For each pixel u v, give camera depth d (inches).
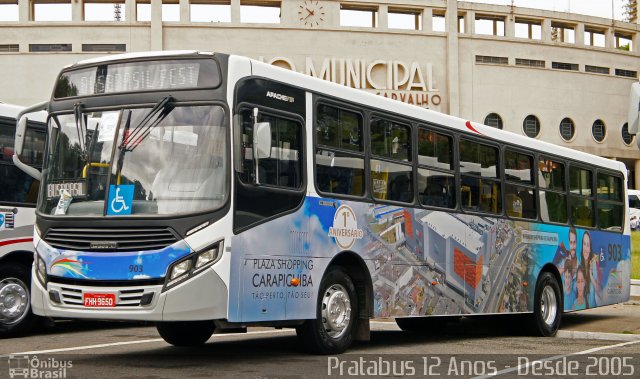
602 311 805.9
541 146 608.1
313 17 2043.6
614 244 700.7
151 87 368.8
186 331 454.6
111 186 358.9
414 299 464.4
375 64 2066.9
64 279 359.3
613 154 2322.8
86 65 386.3
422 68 2102.6
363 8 2108.8
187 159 355.3
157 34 1962.4
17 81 1937.7
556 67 2251.5
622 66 2349.9
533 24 2305.6
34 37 1946.4
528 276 578.2
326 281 408.2
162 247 344.8
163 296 340.8
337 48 2050.9
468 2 2154.3
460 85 2139.5
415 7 2107.5
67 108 383.9
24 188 517.3
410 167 470.6
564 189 634.2
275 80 384.5
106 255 350.9
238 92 362.6
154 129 361.7
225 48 2005.4
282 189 380.8
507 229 557.3
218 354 416.8
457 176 510.9
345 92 428.5
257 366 366.3
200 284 343.3
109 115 370.6
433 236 483.8
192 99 361.4
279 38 2026.3
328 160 411.8
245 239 358.6
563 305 617.3
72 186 368.2
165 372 344.5
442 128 501.0
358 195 430.0
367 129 440.8
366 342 509.0
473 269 518.9
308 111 402.6
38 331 570.3
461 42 2144.4
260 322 365.1
